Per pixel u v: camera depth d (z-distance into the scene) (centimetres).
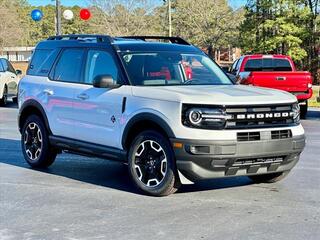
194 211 607
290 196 675
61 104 805
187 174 638
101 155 746
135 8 5181
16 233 534
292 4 3734
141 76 719
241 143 627
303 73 1611
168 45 793
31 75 894
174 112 637
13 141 1149
